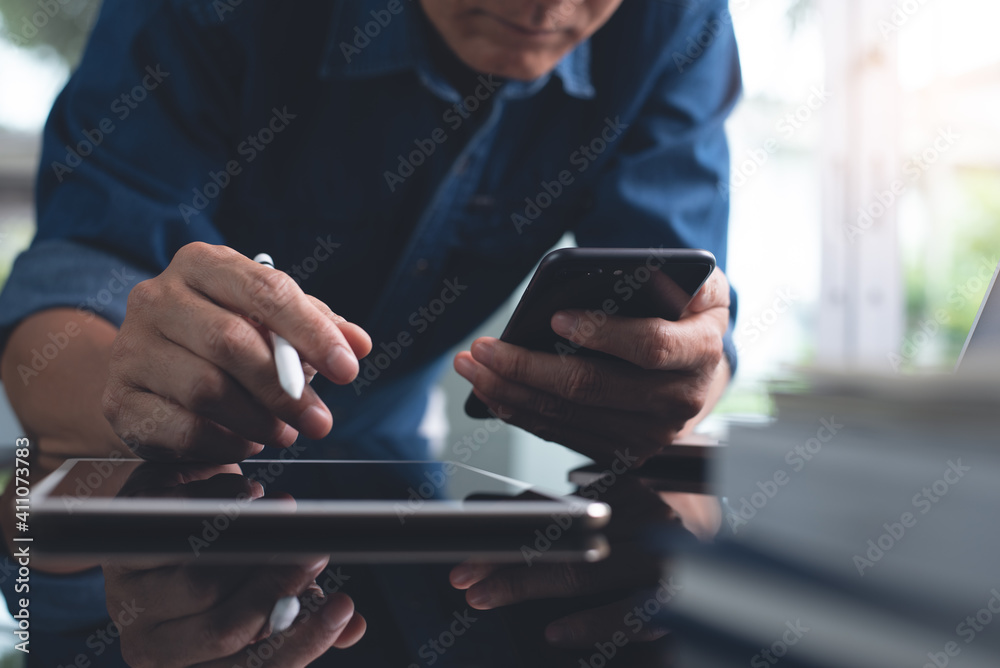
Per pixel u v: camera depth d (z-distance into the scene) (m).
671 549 0.34
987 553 0.26
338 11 0.96
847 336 3.34
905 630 0.23
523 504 0.37
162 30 0.92
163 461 0.56
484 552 0.34
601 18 0.91
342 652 0.21
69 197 0.87
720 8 1.15
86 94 0.91
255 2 0.93
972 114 3.37
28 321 0.75
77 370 0.69
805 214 3.41
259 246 1.11
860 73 3.34
